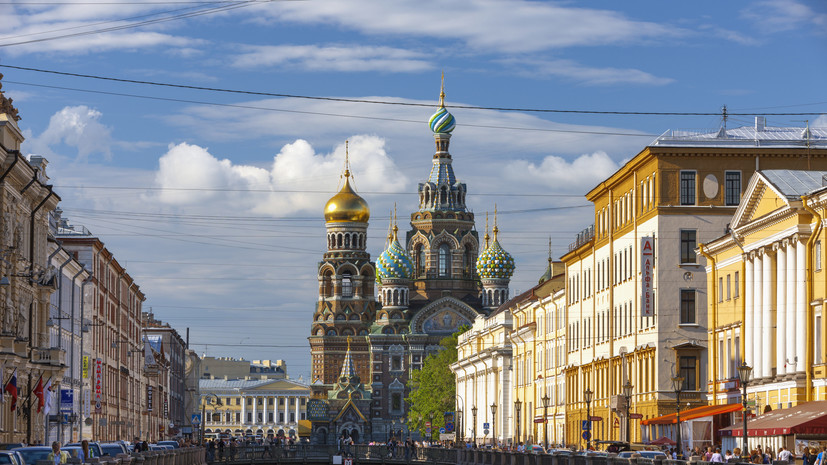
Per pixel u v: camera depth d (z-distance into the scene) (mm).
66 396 95500
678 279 98312
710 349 91312
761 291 80312
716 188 98375
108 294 132000
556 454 82188
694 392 97188
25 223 80562
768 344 78688
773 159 98000
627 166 106438
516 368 169875
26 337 80375
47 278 86500
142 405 173250
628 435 92500
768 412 72438
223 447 148625
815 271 71750
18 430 77500
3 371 72000
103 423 126438
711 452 70625
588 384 122688
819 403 66688
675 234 98375
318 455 160250
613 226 113750
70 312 105562
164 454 68062
